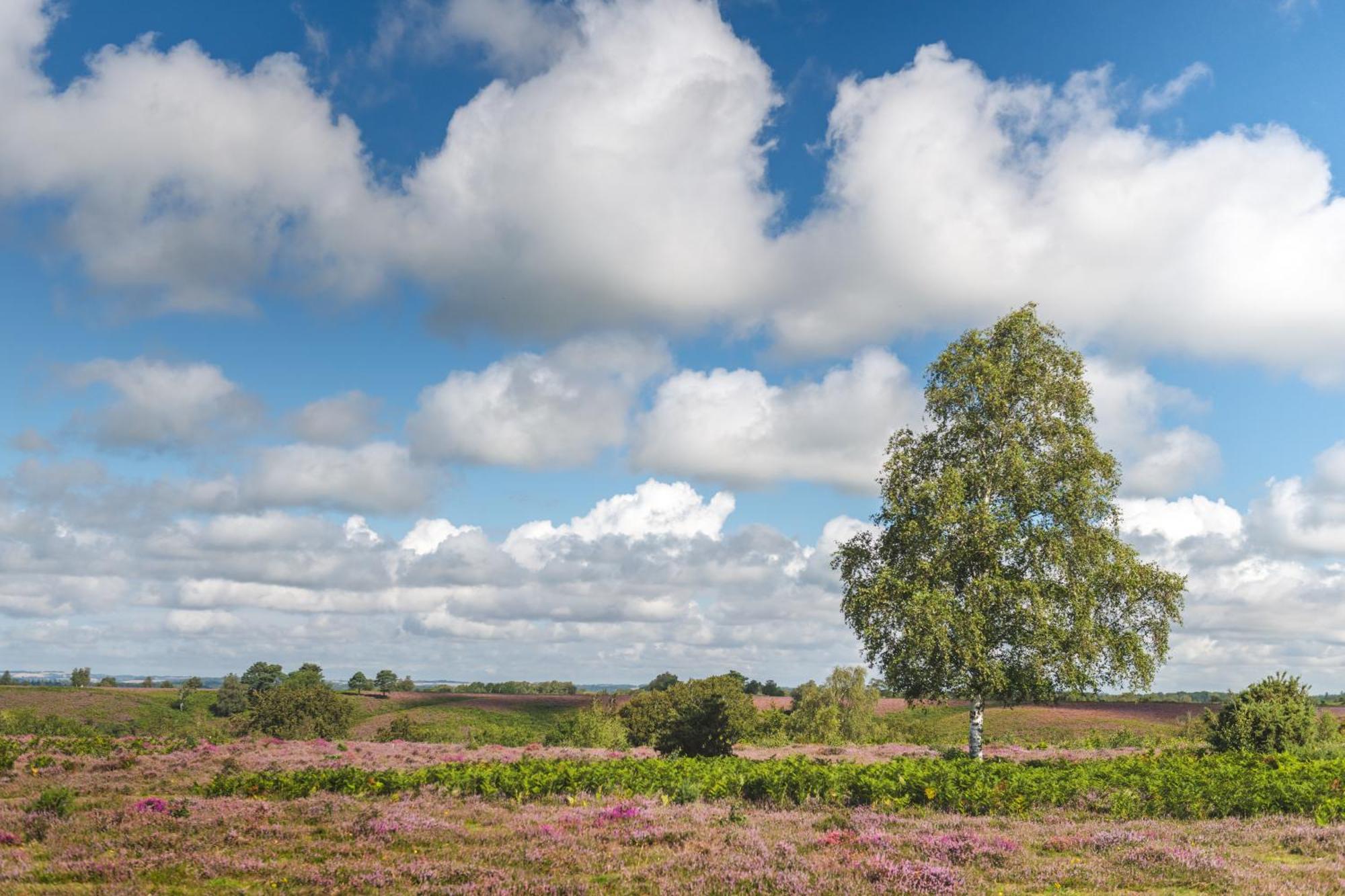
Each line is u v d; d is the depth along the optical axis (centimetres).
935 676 3462
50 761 2778
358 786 2161
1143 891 1243
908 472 3847
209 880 1238
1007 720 7444
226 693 11856
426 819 1698
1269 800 1872
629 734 7338
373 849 1446
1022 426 3662
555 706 10688
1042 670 3378
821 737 6719
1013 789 2008
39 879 1223
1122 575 3525
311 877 1235
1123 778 2131
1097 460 3631
